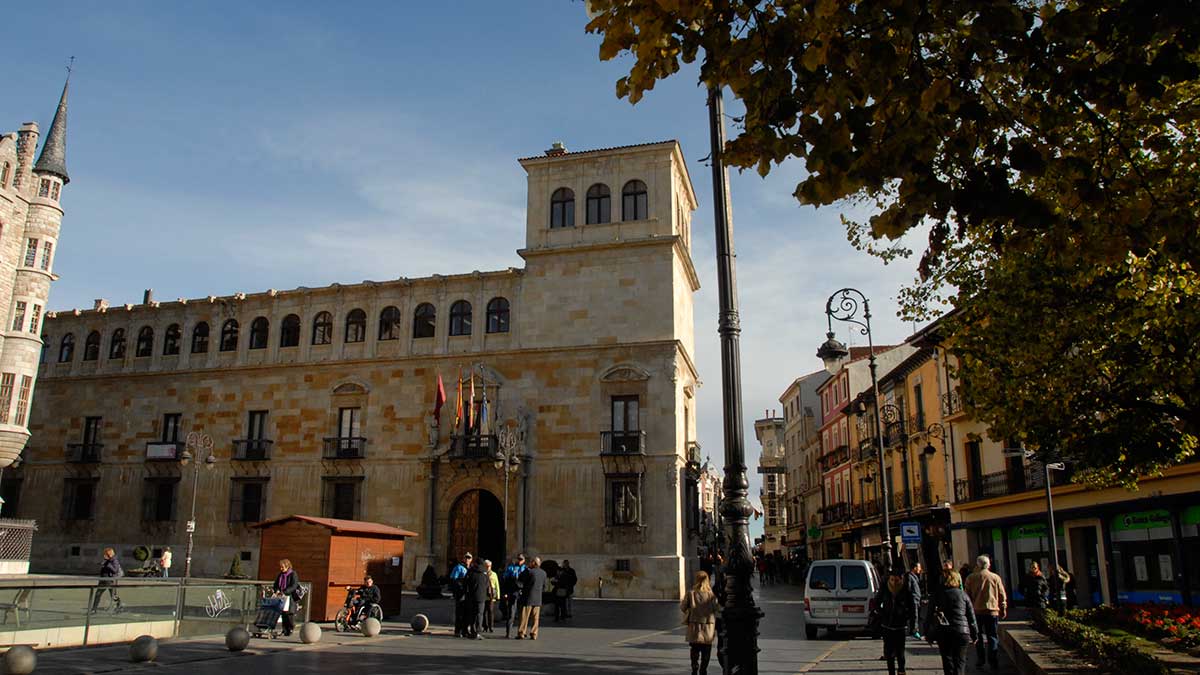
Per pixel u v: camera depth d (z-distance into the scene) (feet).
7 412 120.37
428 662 53.62
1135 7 16.49
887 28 20.03
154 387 152.46
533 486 130.11
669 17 20.57
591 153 140.46
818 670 50.16
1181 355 43.88
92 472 151.84
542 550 127.03
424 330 142.31
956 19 18.65
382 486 135.85
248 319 150.82
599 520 126.00
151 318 157.07
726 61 19.77
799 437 269.44
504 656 57.06
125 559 144.46
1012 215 18.39
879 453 79.41
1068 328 47.03
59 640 55.62
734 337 35.45
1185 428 48.60
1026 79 19.40
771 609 108.78
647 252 135.23
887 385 157.38
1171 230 20.39
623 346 131.85
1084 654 41.86
